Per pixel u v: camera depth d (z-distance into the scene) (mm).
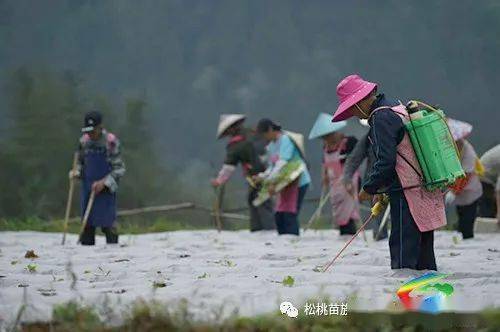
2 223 47906
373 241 33469
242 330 14930
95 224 33688
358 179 36031
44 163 69062
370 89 20859
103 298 17312
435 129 20578
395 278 20391
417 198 20719
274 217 41312
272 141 39062
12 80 75750
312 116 108625
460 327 15047
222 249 30422
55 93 73000
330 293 17984
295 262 24719
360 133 55125
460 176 20609
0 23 109062
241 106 110125
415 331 15156
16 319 15531
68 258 27047
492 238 33625
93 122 33312
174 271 22859
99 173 33531
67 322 15469
